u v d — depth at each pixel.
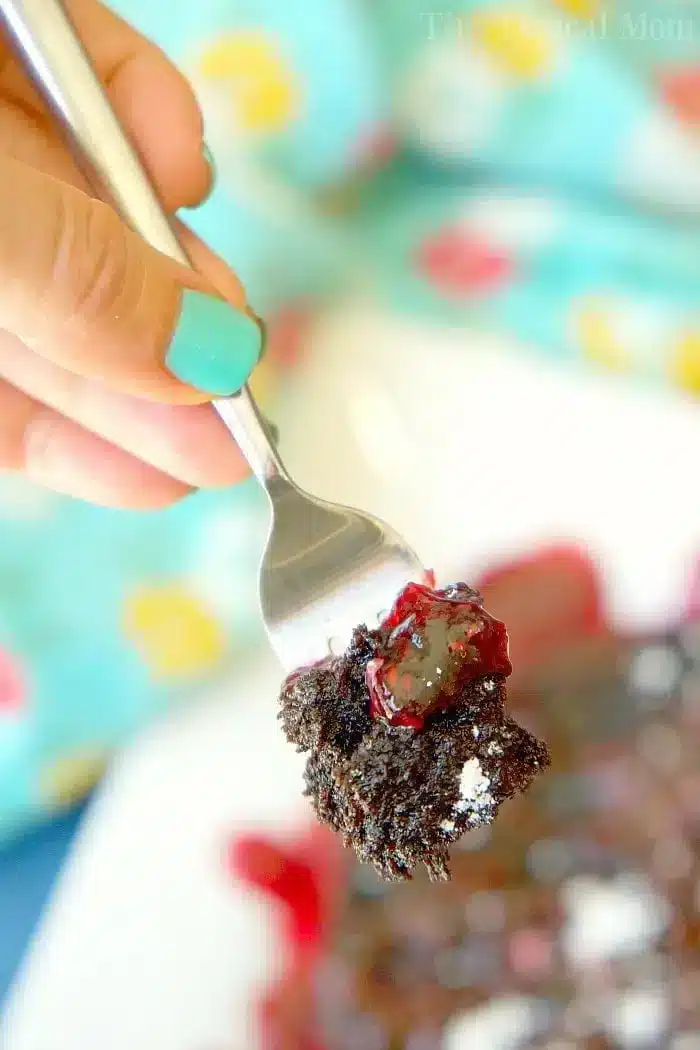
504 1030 0.37
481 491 0.46
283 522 0.29
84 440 0.32
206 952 0.39
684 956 0.37
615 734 0.39
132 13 0.48
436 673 0.27
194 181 0.32
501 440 0.47
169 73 0.31
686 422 0.45
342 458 0.47
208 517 0.46
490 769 0.27
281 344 0.48
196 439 0.31
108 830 0.42
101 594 0.45
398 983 0.37
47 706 0.44
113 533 0.45
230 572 0.45
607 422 0.46
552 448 0.46
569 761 0.39
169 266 0.28
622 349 0.47
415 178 0.50
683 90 0.49
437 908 0.38
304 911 0.39
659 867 0.38
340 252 0.49
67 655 0.45
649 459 0.45
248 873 0.40
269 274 0.48
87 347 0.27
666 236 0.48
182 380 0.28
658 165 0.48
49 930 0.40
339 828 0.27
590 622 0.41
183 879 0.40
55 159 0.30
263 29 0.48
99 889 0.41
